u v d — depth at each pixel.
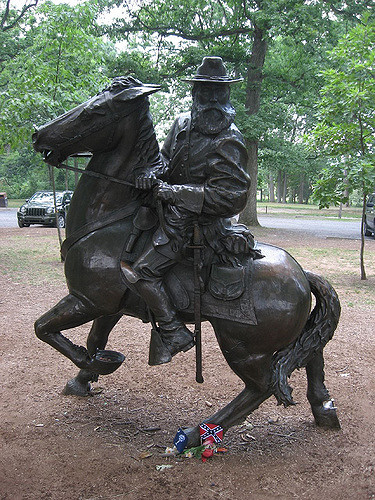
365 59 9.20
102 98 3.00
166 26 18.02
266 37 16.27
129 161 3.14
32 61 9.47
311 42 17.56
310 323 3.46
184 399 4.27
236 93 18.42
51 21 9.61
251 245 3.12
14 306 7.44
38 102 8.94
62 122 3.01
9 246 13.63
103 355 3.52
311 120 20.77
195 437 3.31
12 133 9.21
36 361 5.16
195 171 2.95
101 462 3.20
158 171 3.09
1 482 2.97
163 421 3.84
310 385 3.71
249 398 3.26
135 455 3.30
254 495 2.88
